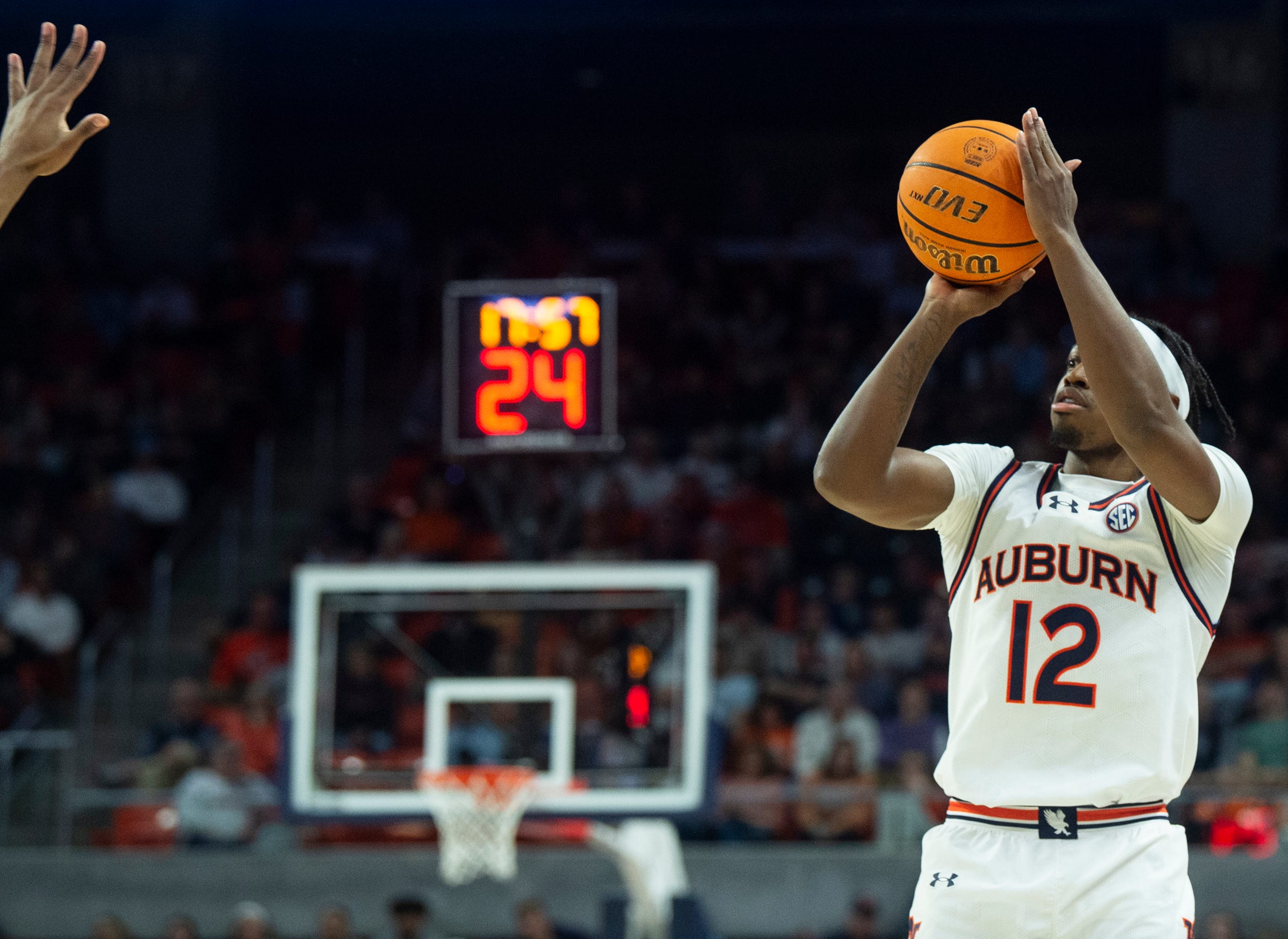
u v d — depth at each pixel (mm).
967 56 19109
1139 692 3080
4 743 10672
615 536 13227
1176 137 17203
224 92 18172
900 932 9930
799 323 16328
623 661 10375
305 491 15484
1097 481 3271
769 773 10562
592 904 10336
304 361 16703
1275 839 9734
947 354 15117
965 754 3166
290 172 19844
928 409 14422
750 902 10094
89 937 10336
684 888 9555
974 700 3168
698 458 14352
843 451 3090
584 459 13984
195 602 14070
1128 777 3055
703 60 19203
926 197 3219
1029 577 3164
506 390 9562
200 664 13102
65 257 17422
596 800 8867
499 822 8914
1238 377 14586
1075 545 3166
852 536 13445
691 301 16438
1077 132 19344
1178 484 2990
